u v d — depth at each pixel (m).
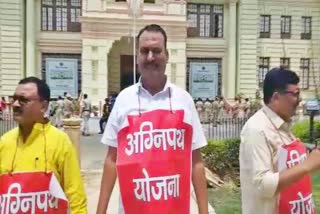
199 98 40.84
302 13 43.97
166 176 3.50
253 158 3.49
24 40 37.91
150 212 3.48
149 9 38.25
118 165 3.55
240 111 35.09
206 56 41.31
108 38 37.91
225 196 11.98
